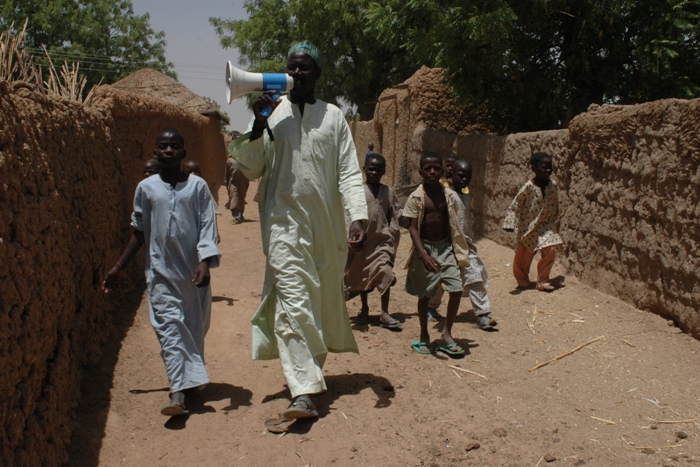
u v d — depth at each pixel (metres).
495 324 5.60
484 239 9.49
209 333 5.46
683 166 4.92
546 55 11.67
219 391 4.29
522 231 6.49
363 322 5.91
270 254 3.88
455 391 4.30
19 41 4.70
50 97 4.23
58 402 3.44
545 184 6.39
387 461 3.43
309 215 3.88
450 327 5.02
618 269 5.93
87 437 3.54
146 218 4.00
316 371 3.79
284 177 3.87
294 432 3.72
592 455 3.46
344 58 31.72
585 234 6.57
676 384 4.24
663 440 3.59
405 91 15.66
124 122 6.67
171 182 4.02
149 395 4.16
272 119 3.96
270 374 4.61
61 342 3.67
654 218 5.34
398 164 16.27
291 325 3.77
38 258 3.32
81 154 4.68
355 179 4.04
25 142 3.40
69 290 3.91
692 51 11.08
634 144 5.61
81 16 36.25
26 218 3.16
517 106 11.75
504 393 4.27
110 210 5.56
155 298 3.96
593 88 11.57
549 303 6.10
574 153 6.80
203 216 4.02
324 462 3.42
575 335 5.24
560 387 4.34
